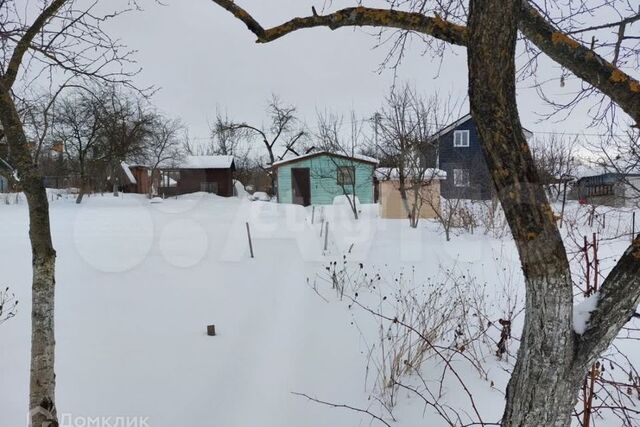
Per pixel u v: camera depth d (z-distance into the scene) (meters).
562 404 1.42
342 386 3.26
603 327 1.38
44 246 2.11
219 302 4.99
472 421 2.76
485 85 1.29
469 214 10.80
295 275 6.30
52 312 2.13
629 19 2.45
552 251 1.34
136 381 3.18
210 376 3.30
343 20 1.52
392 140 13.21
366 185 18.86
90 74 2.75
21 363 3.36
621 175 5.57
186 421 2.76
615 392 3.04
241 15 1.53
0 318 4.27
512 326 4.29
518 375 1.49
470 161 14.30
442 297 5.00
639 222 9.63
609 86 1.42
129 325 4.20
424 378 3.39
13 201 19.19
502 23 1.24
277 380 3.30
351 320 4.48
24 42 2.23
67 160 27.28
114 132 14.36
